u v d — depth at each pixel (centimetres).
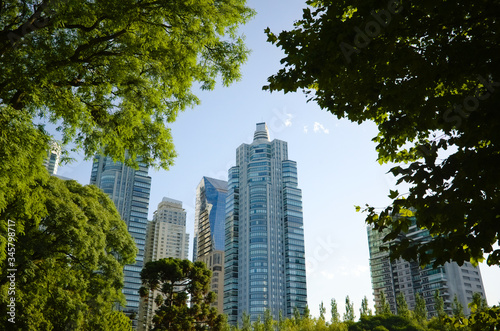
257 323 8881
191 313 3712
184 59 1196
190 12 1077
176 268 3862
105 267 2531
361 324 7619
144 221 19850
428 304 14938
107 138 1233
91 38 1095
